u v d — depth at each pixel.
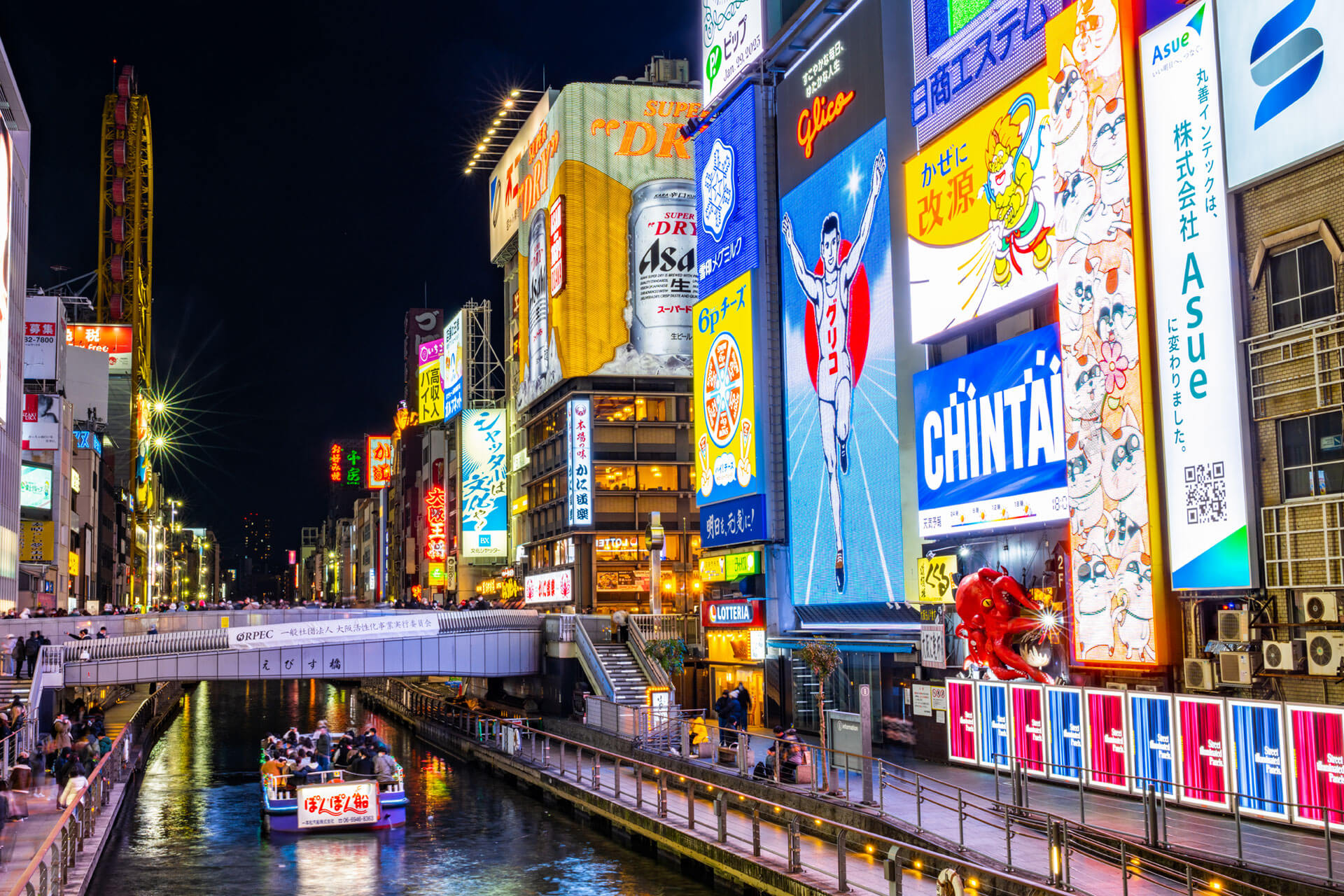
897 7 49.88
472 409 143.75
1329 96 28.42
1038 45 39.88
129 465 170.38
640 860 35.97
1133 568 33.56
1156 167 33.47
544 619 68.81
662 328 103.19
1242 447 30.44
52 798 39.09
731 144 65.75
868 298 51.38
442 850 37.84
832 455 54.44
